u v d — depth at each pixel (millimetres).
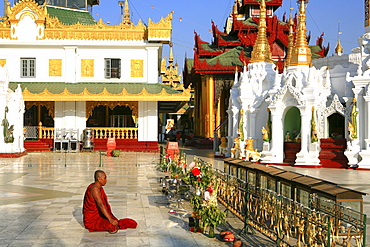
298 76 26500
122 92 36562
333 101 26500
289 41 34875
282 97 26469
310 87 25688
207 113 46812
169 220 11500
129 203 13766
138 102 39062
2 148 31031
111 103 39094
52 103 38812
